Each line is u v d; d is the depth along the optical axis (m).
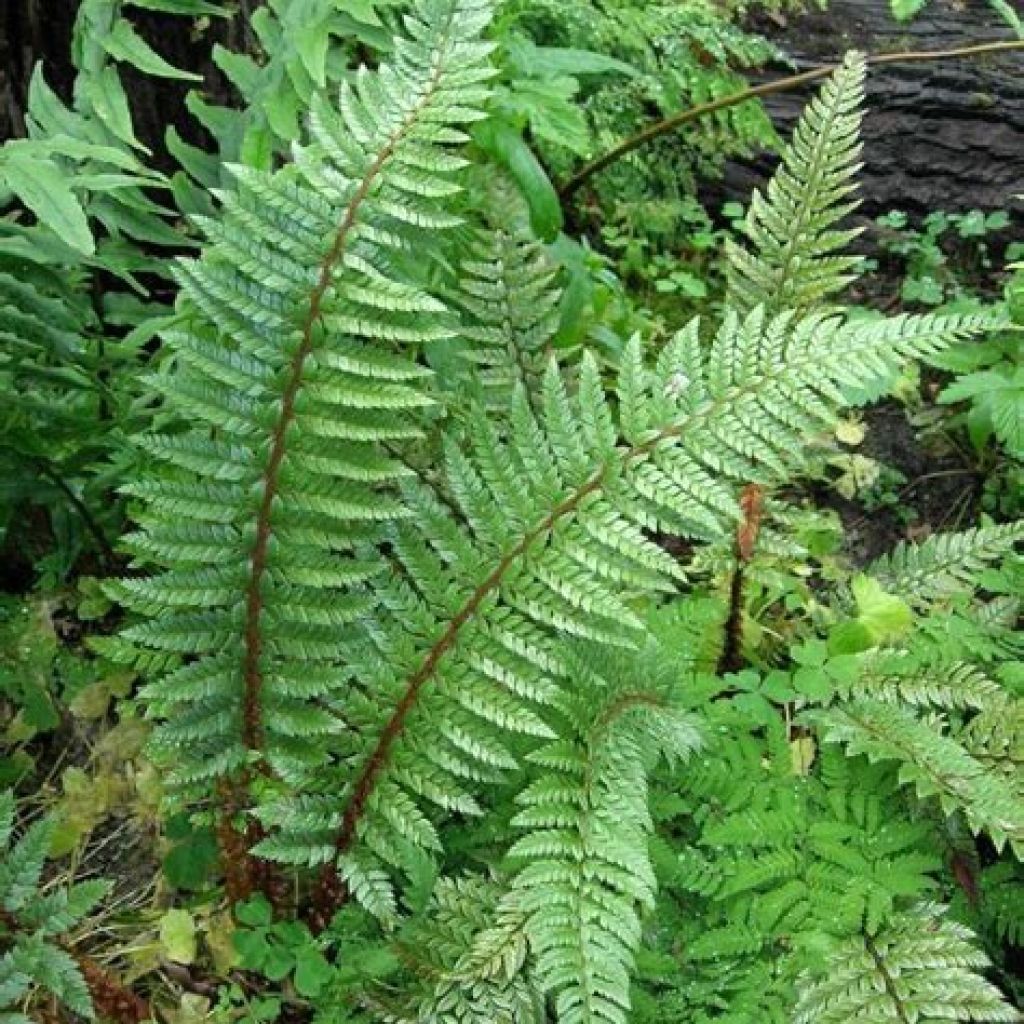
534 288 1.45
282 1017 1.23
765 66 2.26
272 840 1.18
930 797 1.30
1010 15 1.85
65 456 1.44
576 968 1.08
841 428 1.84
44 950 1.09
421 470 1.37
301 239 1.09
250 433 1.11
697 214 2.08
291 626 1.17
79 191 1.37
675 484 1.14
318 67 1.34
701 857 1.25
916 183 2.18
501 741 1.26
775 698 1.33
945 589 1.47
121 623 1.46
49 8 1.50
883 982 1.17
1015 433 1.69
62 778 1.38
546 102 1.65
